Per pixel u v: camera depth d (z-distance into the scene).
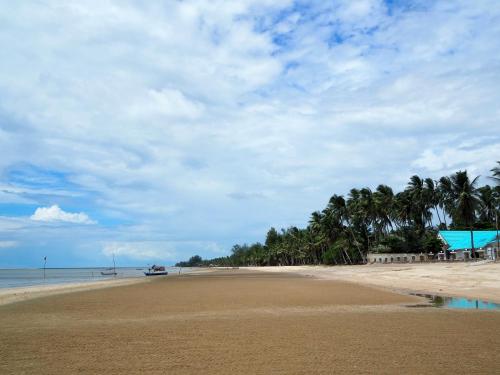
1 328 19.62
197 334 17.22
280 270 129.25
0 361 12.96
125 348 14.66
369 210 103.06
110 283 68.31
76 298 36.25
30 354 13.88
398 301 28.58
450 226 103.06
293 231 168.12
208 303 30.02
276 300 30.98
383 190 101.75
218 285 53.69
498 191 86.50
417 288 38.47
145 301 32.59
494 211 92.56
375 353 13.29
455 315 21.25
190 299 33.56
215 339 16.06
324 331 17.36
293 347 14.38
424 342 14.84
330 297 32.34
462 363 11.95
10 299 35.75
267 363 12.27
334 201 113.44
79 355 13.66
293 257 175.12
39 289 51.22
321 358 12.76
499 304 25.80
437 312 22.55
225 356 13.24
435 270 53.34
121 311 26.06
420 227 99.69
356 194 110.06
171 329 18.59
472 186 77.75
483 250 76.94
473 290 33.09
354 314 22.48
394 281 47.75
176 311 25.56
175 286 54.25
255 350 14.02
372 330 17.39
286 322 20.06
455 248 81.88
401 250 95.94
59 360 13.02
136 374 11.36
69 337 16.95
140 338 16.52
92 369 11.92
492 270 44.62
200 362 12.54
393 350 13.68
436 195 94.50
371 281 51.03
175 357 13.23
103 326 19.84
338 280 57.31
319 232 130.75
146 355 13.55
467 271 46.66
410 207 98.12
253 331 17.69
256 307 26.75
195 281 68.88
